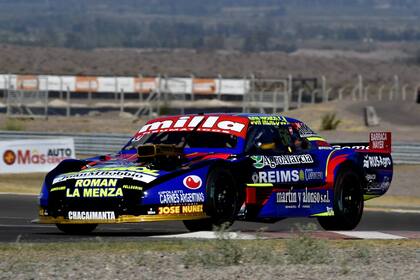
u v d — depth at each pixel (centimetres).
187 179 3759
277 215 4072
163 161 3816
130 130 12600
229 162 3888
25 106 15700
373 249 3534
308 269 2959
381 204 6606
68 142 7994
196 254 3125
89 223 3791
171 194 3709
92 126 13075
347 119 13900
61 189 3812
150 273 2889
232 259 3083
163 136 4112
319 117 14125
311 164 4234
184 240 3547
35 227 4369
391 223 5038
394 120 13825
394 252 3456
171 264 3053
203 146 4022
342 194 4353
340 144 4644
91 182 3762
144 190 3681
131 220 3691
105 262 3083
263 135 4109
